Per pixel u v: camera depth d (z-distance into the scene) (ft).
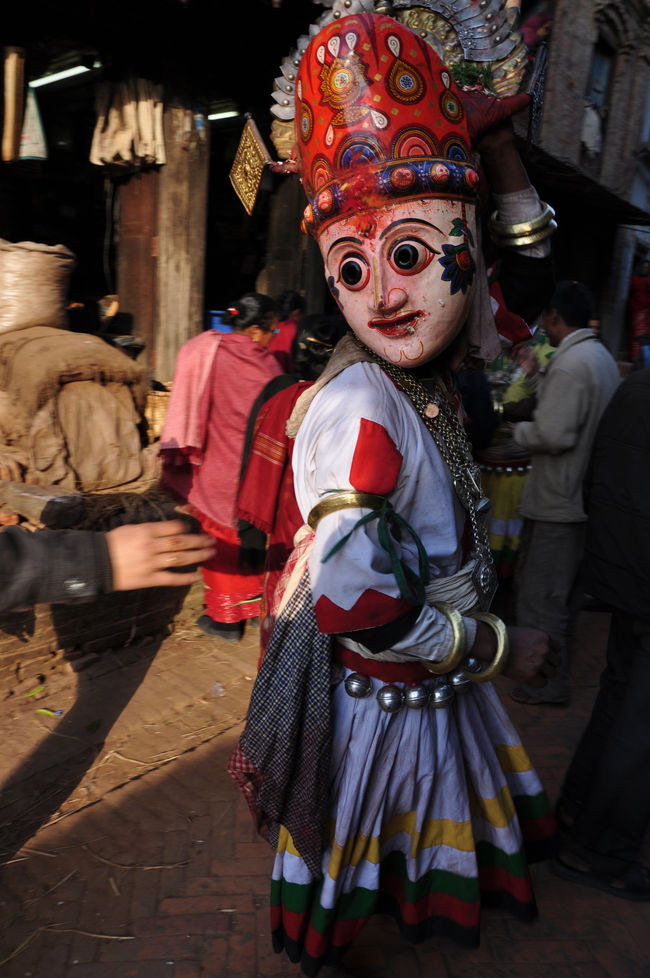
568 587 11.00
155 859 7.91
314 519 4.70
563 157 33.04
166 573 4.10
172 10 15.80
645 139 40.40
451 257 4.52
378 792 5.30
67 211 21.67
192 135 17.21
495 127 5.13
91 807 8.66
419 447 4.84
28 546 3.85
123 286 18.25
